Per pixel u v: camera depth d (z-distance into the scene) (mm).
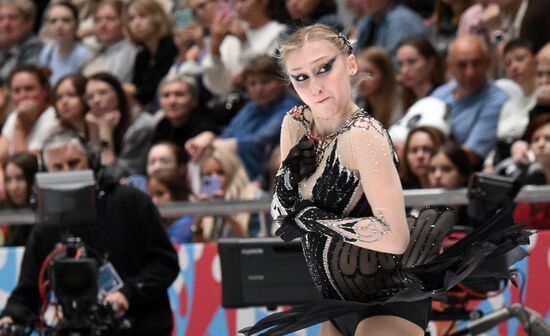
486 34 19281
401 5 20328
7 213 15203
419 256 10055
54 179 12539
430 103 17578
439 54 20000
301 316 9141
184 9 23531
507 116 17531
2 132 21578
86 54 23891
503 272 9984
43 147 13922
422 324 9680
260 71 19000
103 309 12422
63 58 24016
